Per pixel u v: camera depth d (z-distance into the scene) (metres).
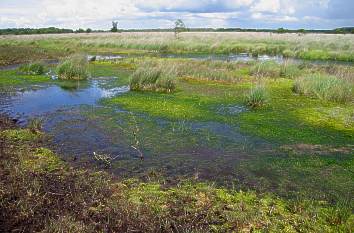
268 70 20.38
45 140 9.34
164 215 5.70
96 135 9.77
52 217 5.46
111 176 7.22
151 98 14.27
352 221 5.65
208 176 7.32
